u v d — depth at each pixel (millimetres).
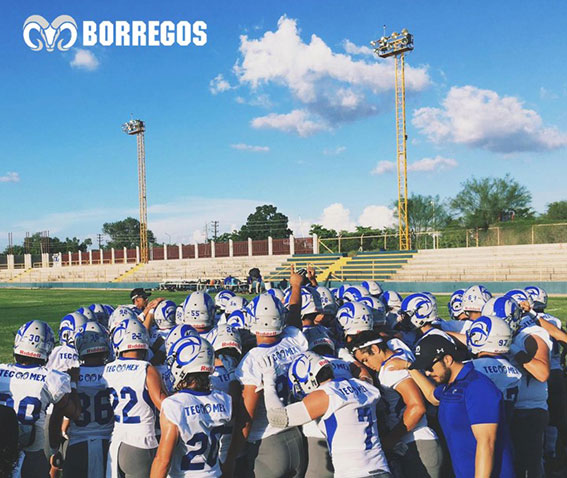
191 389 3492
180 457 3371
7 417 2877
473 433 3307
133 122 63562
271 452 3912
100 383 4277
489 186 54531
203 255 59969
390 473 3537
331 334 5305
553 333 5457
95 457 4180
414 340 5582
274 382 3928
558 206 48938
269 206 99938
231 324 5102
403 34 44875
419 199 59438
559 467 5711
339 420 3488
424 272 39125
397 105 46062
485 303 4824
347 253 48219
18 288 61594
